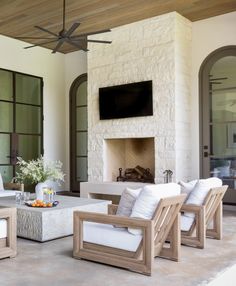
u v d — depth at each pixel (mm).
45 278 2693
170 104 6004
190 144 6391
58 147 8430
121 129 6668
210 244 3701
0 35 7180
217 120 6195
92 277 2715
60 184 8000
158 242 3111
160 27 6152
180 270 2873
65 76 8562
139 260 2814
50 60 8273
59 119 8477
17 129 7551
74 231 3209
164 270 2875
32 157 7848
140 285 2543
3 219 3258
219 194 3826
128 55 6578
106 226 3158
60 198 4887
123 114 6609
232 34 6016
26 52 7738
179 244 3127
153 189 2865
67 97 8562
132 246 2875
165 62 6078
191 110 6418
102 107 6918
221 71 6148
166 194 2969
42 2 5574
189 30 6387
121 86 6629
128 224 2852
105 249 3045
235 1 5578
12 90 7457
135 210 2891
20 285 2547
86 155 8273
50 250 3475
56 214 3926
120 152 7316
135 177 6840
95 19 6324
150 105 6238
